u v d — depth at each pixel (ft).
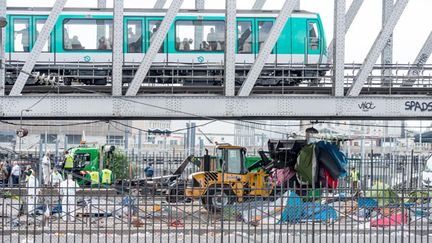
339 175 86.74
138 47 102.32
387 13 89.10
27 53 100.78
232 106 78.18
